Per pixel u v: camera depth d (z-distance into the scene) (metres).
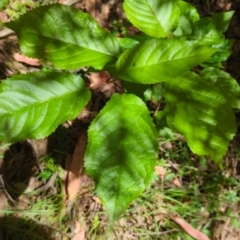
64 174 0.76
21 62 0.82
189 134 0.34
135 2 0.40
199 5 1.03
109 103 0.32
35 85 0.31
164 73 0.31
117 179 0.30
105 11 0.95
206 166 0.85
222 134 0.34
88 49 0.35
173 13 0.40
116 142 0.31
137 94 0.43
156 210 0.78
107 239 0.74
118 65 0.32
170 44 0.32
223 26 0.46
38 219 0.72
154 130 0.31
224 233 0.82
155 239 0.77
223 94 0.35
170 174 0.82
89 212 0.75
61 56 0.34
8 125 0.29
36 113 0.30
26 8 0.90
